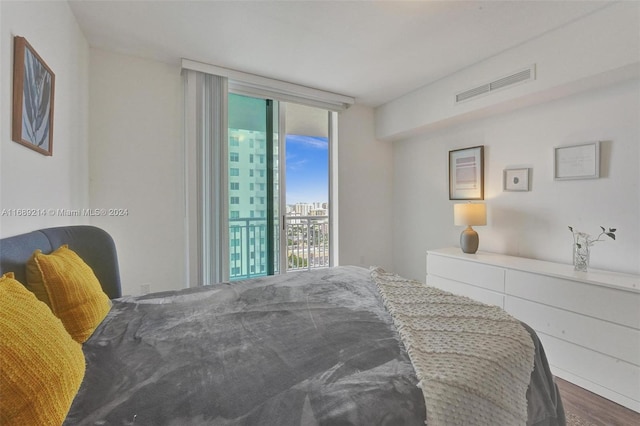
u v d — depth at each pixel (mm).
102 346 1063
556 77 2240
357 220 4043
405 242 4125
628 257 2158
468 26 2221
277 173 3553
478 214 2941
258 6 2004
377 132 4090
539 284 2217
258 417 709
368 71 2994
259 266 3537
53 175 1746
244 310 1436
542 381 1132
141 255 2727
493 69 2672
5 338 633
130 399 762
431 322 1227
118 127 2617
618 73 2031
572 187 2465
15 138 1277
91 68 2508
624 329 1784
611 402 1808
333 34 2342
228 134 3057
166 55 2666
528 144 2754
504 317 1284
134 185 2688
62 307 1097
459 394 840
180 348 1048
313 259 4219
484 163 3125
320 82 3260
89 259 1790
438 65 2861
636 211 2123
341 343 1092
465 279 2797
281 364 942
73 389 719
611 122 2229
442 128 3545
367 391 812
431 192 3746
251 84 3139
